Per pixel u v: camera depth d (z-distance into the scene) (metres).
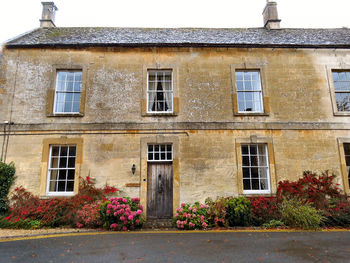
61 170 8.55
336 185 8.59
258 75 9.55
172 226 7.55
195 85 9.22
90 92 8.99
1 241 5.89
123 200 7.54
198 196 8.38
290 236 6.29
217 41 10.01
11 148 8.44
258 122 8.95
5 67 9.05
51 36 10.23
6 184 8.05
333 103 9.28
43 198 8.10
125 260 4.62
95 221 7.43
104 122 8.76
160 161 8.67
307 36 10.91
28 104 8.80
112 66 9.24
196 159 8.62
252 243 5.68
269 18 12.14
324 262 4.53
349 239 6.00
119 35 10.55
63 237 6.25
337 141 8.98
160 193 8.48
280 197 8.23
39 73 9.06
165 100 9.27
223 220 7.40
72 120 8.73
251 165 8.84
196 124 8.84
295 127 8.98
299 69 9.52
